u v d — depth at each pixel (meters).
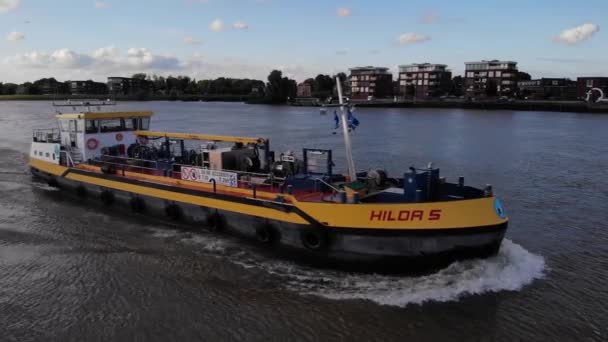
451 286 12.52
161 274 13.68
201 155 18.02
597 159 36.56
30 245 15.99
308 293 12.48
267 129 64.38
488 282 12.70
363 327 10.95
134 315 11.41
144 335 10.61
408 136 54.59
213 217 16.12
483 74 135.12
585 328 10.96
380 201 14.35
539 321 11.21
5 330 10.81
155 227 17.70
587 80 129.88
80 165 21.81
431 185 14.03
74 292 12.56
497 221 12.59
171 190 17.44
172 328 10.88
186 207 17.03
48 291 12.62
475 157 38.19
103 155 21.48
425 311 11.54
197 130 63.19
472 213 12.48
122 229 17.59
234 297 12.31
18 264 14.34
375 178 15.48
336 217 13.30
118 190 19.53
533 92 142.75
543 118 84.94
